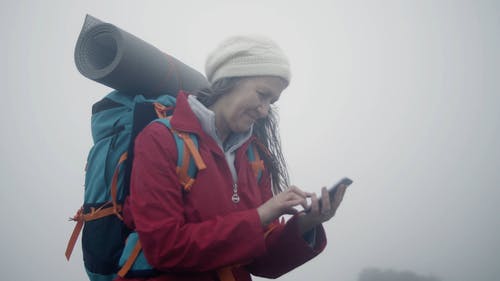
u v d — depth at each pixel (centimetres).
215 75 140
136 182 115
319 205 132
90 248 129
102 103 152
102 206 131
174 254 105
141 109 137
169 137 121
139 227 108
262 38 134
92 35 150
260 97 135
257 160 154
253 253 110
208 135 133
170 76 166
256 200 139
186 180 120
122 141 138
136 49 147
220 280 126
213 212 119
